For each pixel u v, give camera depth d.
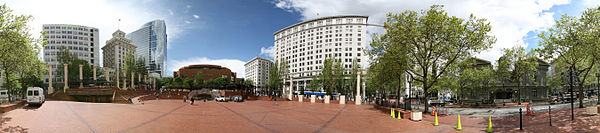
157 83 123.88
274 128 13.45
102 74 90.38
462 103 35.59
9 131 11.19
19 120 13.91
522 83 38.31
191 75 141.50
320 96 58.81
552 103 29.61
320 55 99.31
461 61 21.47
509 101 35.44
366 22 100.31
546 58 19.62
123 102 40.78
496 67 32.56
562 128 11.36
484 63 39.12
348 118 17.84
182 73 141.88
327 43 98.88
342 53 96.31
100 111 19.44
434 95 63.03
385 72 24.72
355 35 96.69
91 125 13.02
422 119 16.91
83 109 20.52
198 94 56.25
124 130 11.95
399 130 12.89
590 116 13.47
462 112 22.00
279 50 116.56
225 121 15.77
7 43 17.20
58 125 12.76
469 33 18.83
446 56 20.41
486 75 32.94
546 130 11.28
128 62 83.88
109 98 46.38
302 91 45.84
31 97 22.33
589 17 17.03
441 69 22.30
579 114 14.61
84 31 119.38
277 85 62.06
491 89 36.53
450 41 19.22
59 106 22.52
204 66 145.62
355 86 56.28
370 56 23.59
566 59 19.02
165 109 23.39
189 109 24.00
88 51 119.75
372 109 26.00
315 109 25.78
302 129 13.24
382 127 13.85
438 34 19.80
